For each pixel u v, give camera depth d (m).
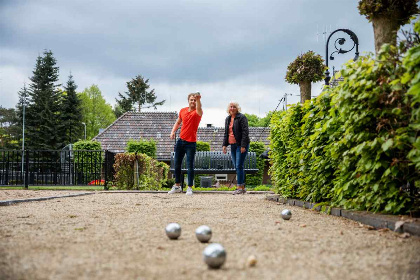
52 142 52.53
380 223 3.39
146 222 3.89
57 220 4.07
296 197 6.53
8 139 64.00
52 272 2.00
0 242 2.81
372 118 3.79
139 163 12.48
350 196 4.42
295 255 2.38
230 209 5.29
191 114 8.69
